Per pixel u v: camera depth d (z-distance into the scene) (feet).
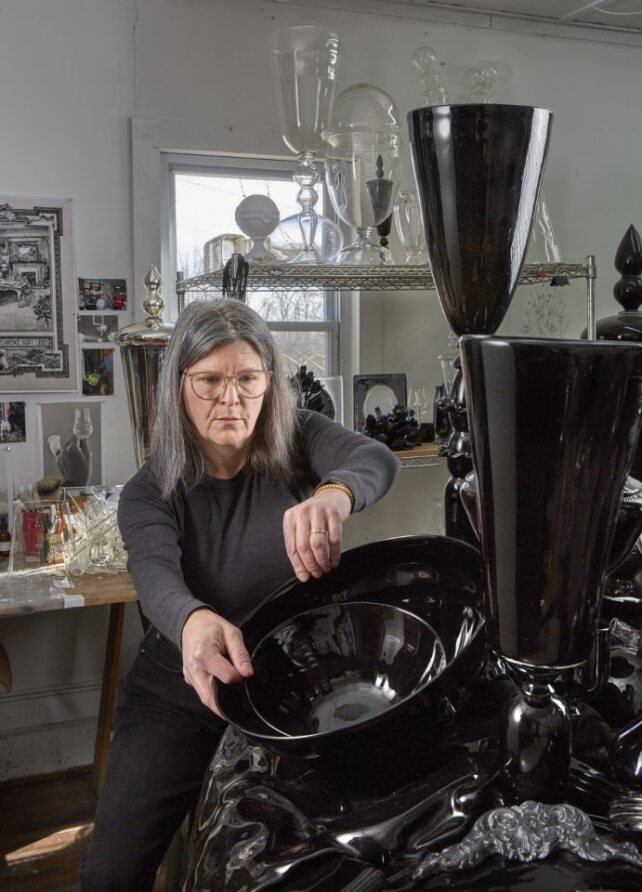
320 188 10.57
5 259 9.34
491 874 1.54
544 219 10.27
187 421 4.63
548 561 1.42
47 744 9.75
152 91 9.68
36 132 9.34
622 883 1.50
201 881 1.78
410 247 9.61
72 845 8.06
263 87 10.07
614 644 2.39
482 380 1.35
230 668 2.39
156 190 9.76
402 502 11.23
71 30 9.33
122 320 9.84
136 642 10.09
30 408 9.59
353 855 1.65
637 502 1.79
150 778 4.49
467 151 1.90
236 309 4.58
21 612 7.01
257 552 4.80
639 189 12.16
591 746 1.93
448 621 2.47
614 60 11.75
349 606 2.63
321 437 4.97
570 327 11.93
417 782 1.85
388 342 11.03
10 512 8.55
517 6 10.81
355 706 2.41
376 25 10.53
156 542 4.37
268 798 1.95
